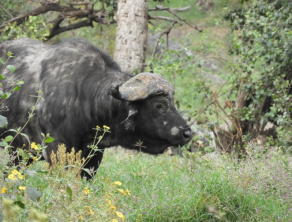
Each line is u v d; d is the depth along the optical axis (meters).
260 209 10.94
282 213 11.03
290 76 19.08
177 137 11.18
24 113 11.82
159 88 11.16
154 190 11.42
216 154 16.59
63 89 11.45
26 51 12.50
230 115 19.39
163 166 13.91
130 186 11.86
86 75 11.65
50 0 21.59
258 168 12.48
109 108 11.47
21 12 23.39
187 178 12.07
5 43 12.97
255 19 18.83
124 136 11.66
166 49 19.78
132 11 19.72
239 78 19.34
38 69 11.97
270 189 11.95
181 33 46.25
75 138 11.60
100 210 8.16
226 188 11.18
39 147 8.81
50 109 11.45
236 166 13.45
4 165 8.30
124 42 19.78
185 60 19.86
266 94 18.52
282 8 18.20
